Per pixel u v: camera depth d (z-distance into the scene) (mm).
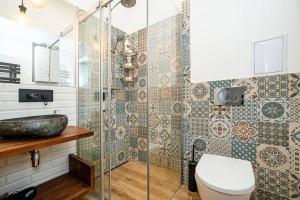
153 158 1630
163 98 1712
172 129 1693
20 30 1164
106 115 1405
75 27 1484
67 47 1428
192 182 1533
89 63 1513
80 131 1145
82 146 1505
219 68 1431
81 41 1510
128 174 1839
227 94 1375
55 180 1312
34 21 1236
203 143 1532
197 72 1553
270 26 1204
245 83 1310
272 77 1201
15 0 1145
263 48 1230
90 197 1441
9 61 1104
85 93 1526
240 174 1017
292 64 1130
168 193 1523
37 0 1249
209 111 1489
